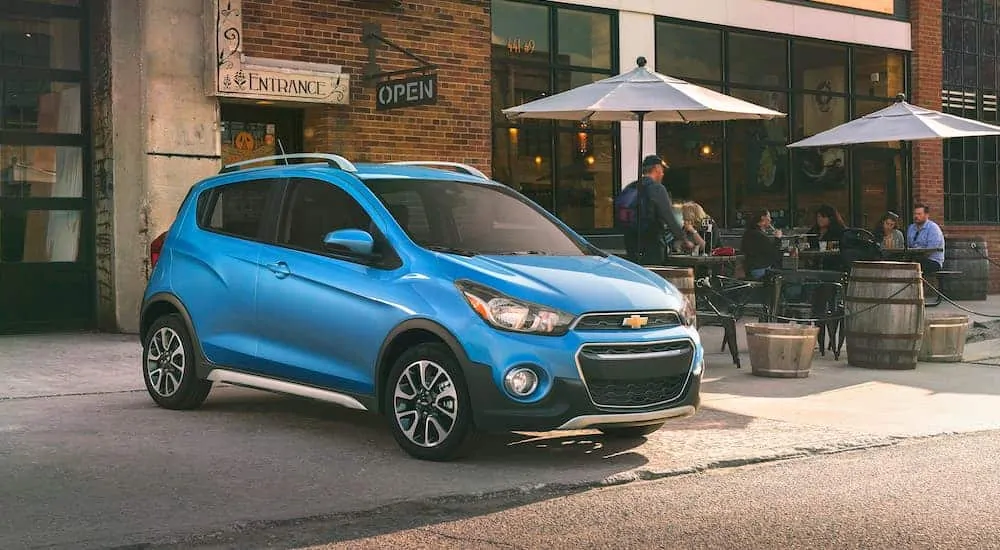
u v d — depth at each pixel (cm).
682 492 594
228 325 766
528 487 590
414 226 698
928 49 2072
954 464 665
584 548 488
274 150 1406
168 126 1273
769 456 679
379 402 672
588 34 1617
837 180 1952
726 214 1783
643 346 640
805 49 1898
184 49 1280
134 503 547
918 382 1004
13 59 1255
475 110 1498
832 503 569
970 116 2197
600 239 1614
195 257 797
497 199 762
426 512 548
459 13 1482
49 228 1280
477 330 621
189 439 705
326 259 710
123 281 1272
